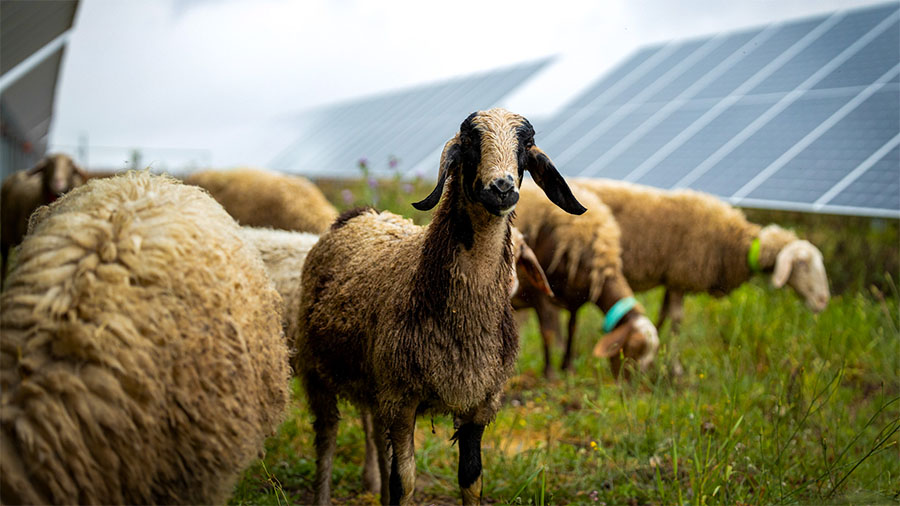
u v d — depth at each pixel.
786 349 7.23
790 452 5.18
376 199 10.71
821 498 4.42
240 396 2.77
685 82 14.40
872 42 12.55
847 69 12.17
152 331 2.54
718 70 14.19
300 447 5.61
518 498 4.42
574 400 7.16
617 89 15.71
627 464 5.25
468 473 3.90
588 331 9.41
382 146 18.94
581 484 5.00
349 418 6.02
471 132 3.45
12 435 2.31
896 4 13.16
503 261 3.72
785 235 8.70
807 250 8.42
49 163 9.80
